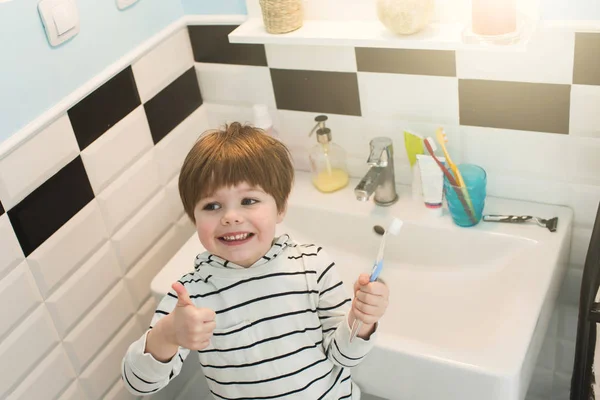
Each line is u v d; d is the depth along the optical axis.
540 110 1.35
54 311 1.37
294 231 1.63
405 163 1.57
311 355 1.09
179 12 1.59
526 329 1.20
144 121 1.53
